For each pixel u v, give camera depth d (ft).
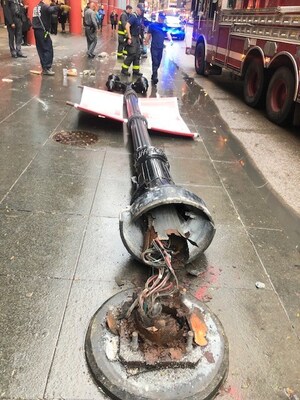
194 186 14.55
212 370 6.79
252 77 29.55
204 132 21.72
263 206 13.62
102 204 12.35
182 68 47.85
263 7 26.55
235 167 17.04
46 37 31.65
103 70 39.09
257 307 8.68
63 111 22.20
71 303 8.25
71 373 6.73
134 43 35.63
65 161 15.38
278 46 24.27
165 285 7.82
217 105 29.43
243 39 29.96
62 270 9.20
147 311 7.02
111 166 15.35
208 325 7.75
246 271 9.87
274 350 7.62
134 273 9.30
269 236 11.66
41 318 7.80
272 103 25.94
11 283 8.64
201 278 9.41
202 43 42.06
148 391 6.36
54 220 11.19
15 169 14.21
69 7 84.84
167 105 23.02
